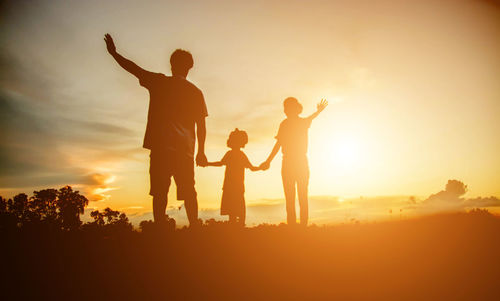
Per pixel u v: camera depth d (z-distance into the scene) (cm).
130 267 288
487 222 481
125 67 361
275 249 344
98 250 334
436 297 224
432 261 304
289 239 388
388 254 327
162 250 333
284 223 530
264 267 291
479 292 231
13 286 245
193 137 393
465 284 247
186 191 383
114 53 357
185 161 376
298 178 532
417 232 423
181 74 399
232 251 335
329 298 227
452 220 502
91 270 280
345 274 274
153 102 368
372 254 327
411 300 220
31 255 321
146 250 332
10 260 305
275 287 248
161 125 361
